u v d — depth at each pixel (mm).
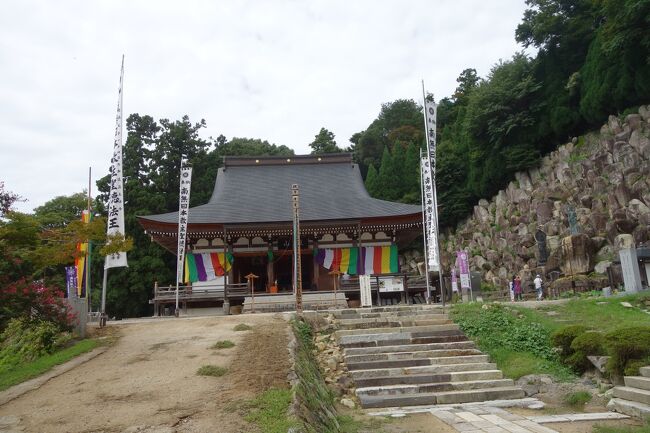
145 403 7734
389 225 30375
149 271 40188
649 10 29812
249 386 8281
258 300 27250
